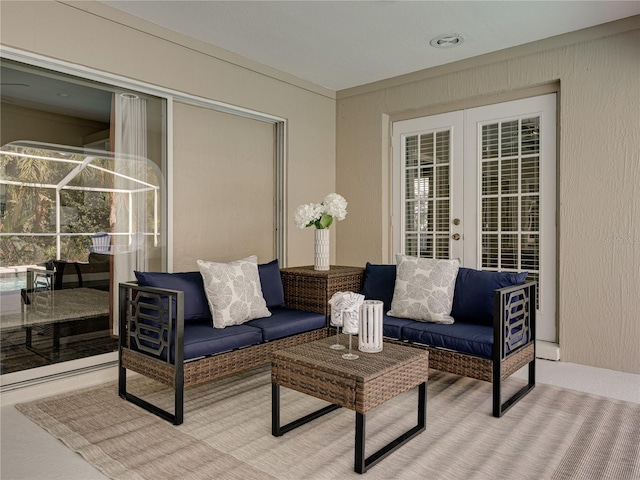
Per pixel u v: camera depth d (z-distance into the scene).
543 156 3.82
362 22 3.38
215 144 4.05
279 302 3.61
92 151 3.20
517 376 3.23
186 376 2.45
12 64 2.81
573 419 2.46
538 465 1.98
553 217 3.77
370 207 4.86
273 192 4.61
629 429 2.34
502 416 2.51
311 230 4.89
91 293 3.20
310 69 4.40
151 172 3.54
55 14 2.89
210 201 4.01
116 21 3.18
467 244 4.29
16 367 2.84
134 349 2.74
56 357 3.02
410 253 4.71
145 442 2.19
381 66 4.31
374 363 2.11
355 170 4.98
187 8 3.17
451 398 2.78
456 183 4.35
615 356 3.37
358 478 1.89
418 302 3.16
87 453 2.07
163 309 2.50
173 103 3.70
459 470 1.95
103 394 2.86
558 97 3.73
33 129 2.91
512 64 3.86
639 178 3.26
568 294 3.56
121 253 3.36
